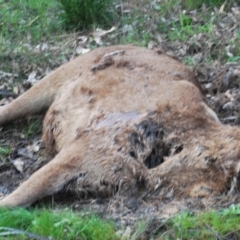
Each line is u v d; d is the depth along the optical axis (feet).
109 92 35.14
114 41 53.42
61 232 28.50
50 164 32.09
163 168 31.78
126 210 30.83
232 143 32.01
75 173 31.45
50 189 31.32
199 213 29.91
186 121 33.14
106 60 38.04
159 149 32.58
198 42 51.47
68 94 36.70
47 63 49.85
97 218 29.76
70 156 31.89
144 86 35.24
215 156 31.73
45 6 60.03
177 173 31.73
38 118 41.91
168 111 33.40
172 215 30.04
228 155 31.65
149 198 31.45
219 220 29.07
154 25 55.36
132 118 32.89
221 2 58.59
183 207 30.76
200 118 33.47
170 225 29.25
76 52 51.72
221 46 50.67
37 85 40.73
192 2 58.85
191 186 31.53
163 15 57.52
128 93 34.76
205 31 53.62
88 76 37.27
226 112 41.37
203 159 31.78
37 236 28.12
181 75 37.65
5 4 61.36
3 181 36.04
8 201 30.94
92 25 56.24
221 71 46.37
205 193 31.30
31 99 40.75
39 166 37.11
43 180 31.32
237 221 29.09
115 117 33.17
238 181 31.27
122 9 58.13
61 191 31.58
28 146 39.81
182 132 32.73
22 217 29.60
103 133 32.53
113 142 32.01
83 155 31.81
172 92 34.83
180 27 55.67
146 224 29.07
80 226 28.84
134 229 29.30
